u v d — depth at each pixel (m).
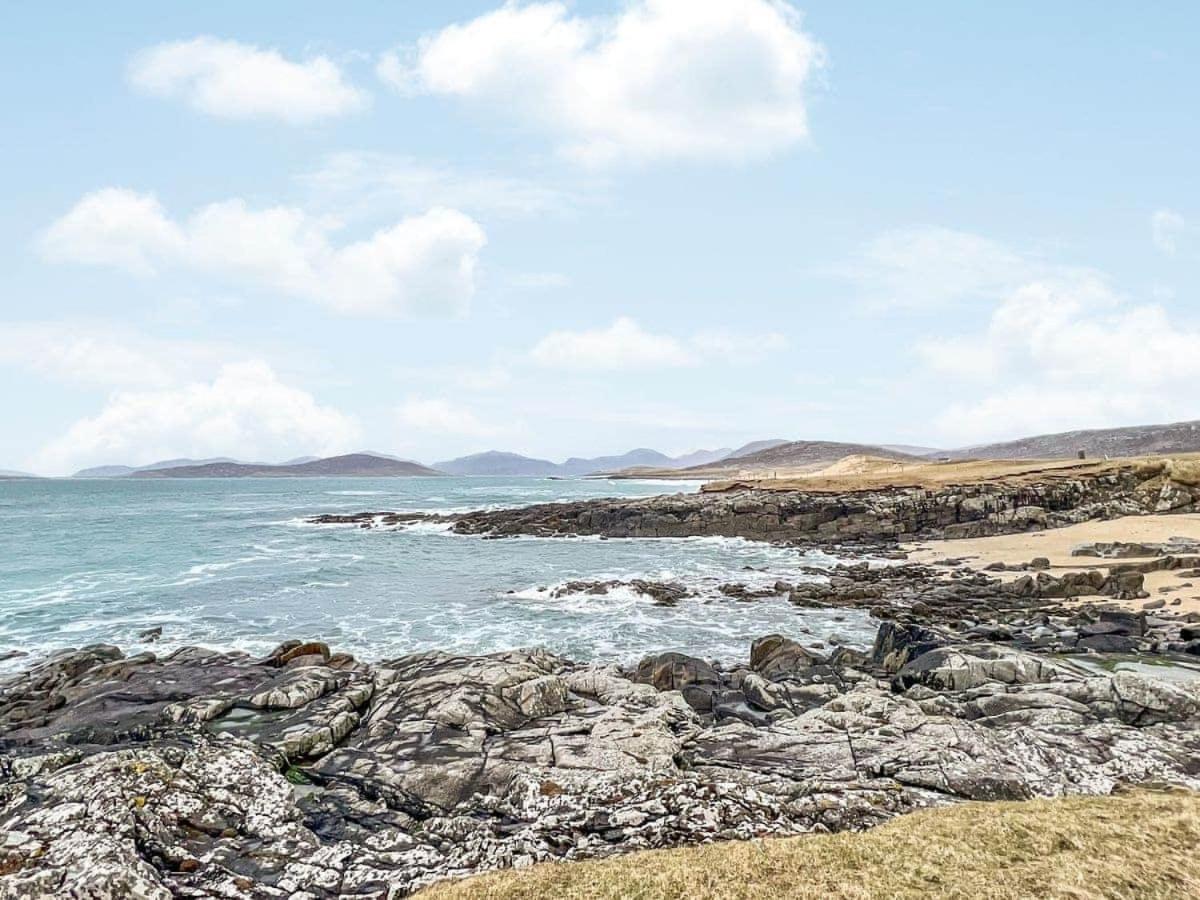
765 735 19.70
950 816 14.04
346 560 67.62
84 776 15.72
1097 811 13.97
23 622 41.88
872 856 12.53
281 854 14.13
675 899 11.46
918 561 61.66
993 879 11.70
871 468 128.62
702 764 18.27
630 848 13.80
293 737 20.72
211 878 13.06
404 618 43.31
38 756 18.95
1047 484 82.56
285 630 40.25
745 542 81.81
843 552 70.75
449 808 16.84
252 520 112.81
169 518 116.38
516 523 95.00
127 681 27.67
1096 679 22.45
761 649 33.09
